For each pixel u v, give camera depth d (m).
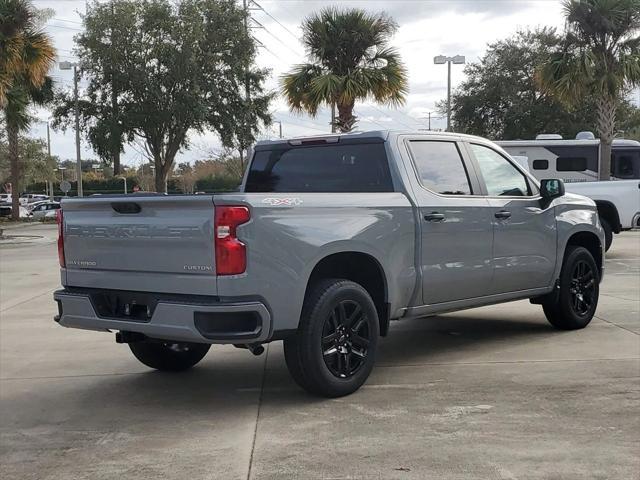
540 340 7.08
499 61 38.25
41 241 24.67
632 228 13.90
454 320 8.32
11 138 38.34
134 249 4.94
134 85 31.44
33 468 4.07
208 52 31.75
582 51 22.16
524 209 6.68
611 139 24.05
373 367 5.94
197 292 4.64
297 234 4.83
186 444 4.39
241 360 6.62
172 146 33.44
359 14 21.17
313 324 4.95
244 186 6.73
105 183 57.84
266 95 33.59
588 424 4.55
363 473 3.85
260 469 3.95
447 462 3.97
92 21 30.94
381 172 5.82
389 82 21.30
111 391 5.66
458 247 6.01
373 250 5.30
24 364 6.61
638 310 8.54
